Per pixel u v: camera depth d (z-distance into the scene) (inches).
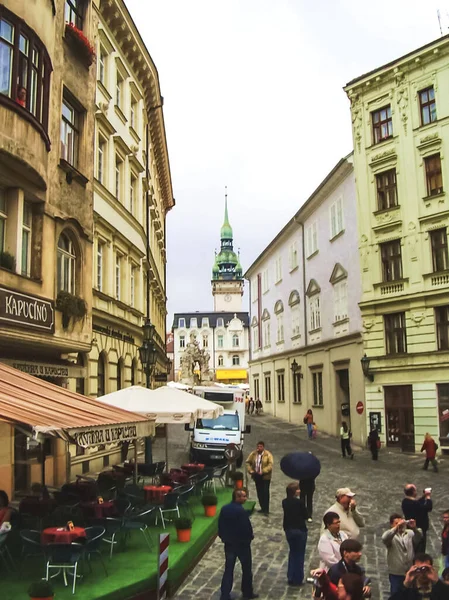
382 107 1300.4
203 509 591.2
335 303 1477.6
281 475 892.6
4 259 536.7
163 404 634.8
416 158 1221.7
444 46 1183.6
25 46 548.4
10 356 569.0
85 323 705.0
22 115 527.8
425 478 856.9
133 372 1095.6
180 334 4857.3
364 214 1309.1
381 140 1291.8
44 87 595.5
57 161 645.3
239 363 4795.8
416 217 1205.7
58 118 649.6
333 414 1491.1
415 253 1198.9
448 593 229.0
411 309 1192.8
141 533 480.7
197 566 439.2
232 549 359.6
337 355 1462.8
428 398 1149.7
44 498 478.0
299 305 1827.0
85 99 739.4
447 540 343.6
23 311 547.5
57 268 663.1
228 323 4842.5
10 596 335.3
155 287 1421.0
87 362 797.2
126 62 1053.2
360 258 1310.3
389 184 1282.0
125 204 1022.4
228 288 5383.9
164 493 522.9
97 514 429.4
